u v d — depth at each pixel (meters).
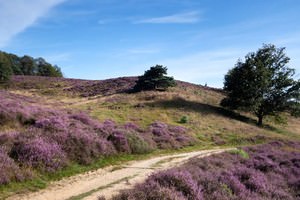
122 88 66.06
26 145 13.51
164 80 58.78
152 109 43.81
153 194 9.20
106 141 19.14
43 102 46.50
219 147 29.17
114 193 10.95
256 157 21.67
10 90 70.81
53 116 22.25
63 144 15.51
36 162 12.84
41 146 13.84
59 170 13.47
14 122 20.41
